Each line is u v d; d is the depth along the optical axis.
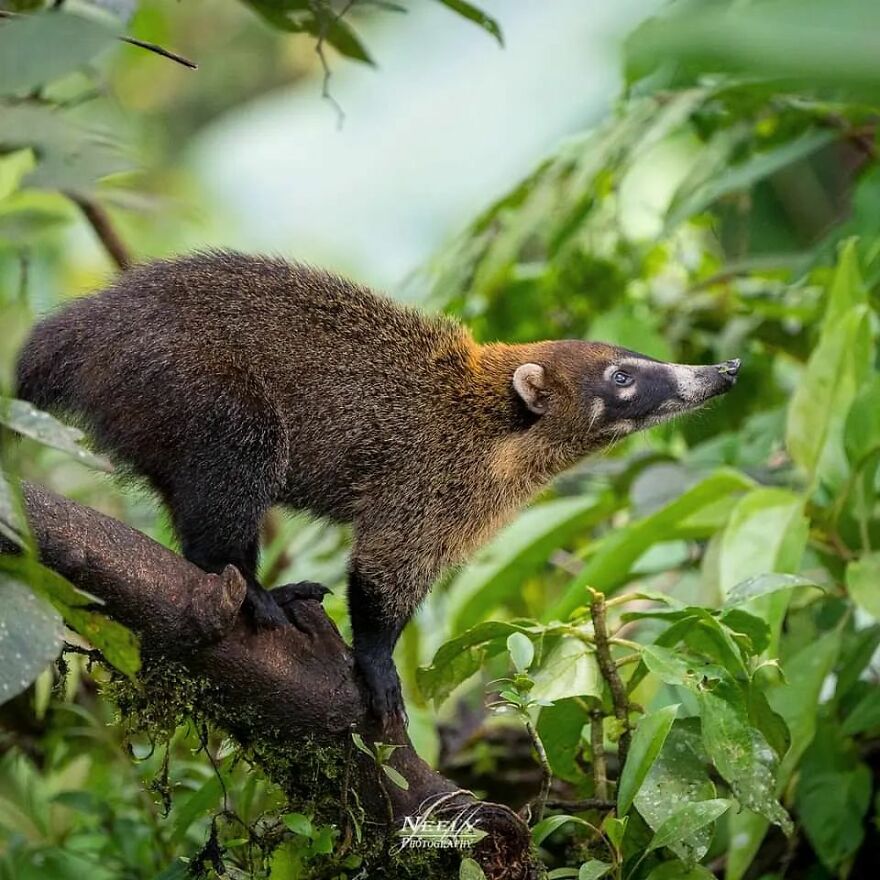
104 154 7.42
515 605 13.24
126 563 6.52
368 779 7.52
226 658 7.07
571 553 14.52
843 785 9.72
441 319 10.50
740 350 14.42
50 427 4.89
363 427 9.48
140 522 12.51
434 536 9.80
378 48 19.88
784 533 9.34
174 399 8.35
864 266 11.98
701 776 7.47
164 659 6.93
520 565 11.91
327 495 9.55
